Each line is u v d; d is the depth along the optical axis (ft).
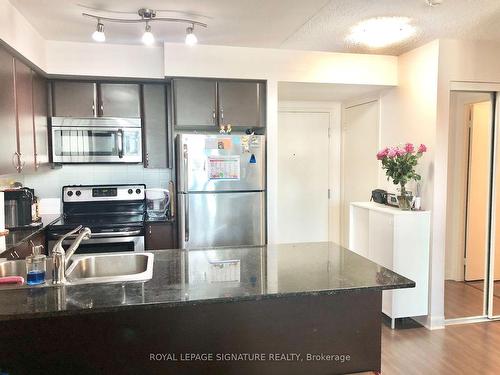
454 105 11.65
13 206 10.17
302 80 11.64
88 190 12.37
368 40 10.59
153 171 13.28
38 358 5.24
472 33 10.05
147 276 5.90
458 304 12.06
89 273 7.02
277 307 5.92
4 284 5.55
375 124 13.43
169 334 5.59
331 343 6.15
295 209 15.60
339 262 6.84
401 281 5.74
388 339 10.17
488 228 11.37
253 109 11.61
